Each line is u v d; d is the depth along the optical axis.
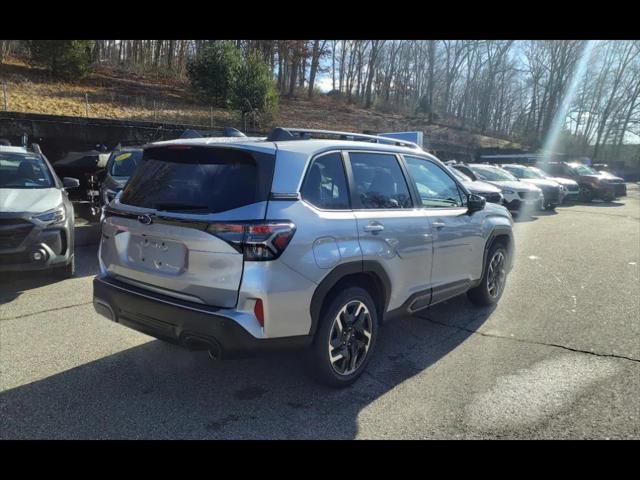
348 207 3.59
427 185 4.54
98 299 3.65
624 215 16.28
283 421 3.24
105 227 3.73
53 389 3.60
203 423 3.20
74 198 12.27
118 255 3.60
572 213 16.77
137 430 3.11
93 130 14.96
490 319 5.29
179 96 25.83
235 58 23.55
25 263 5.76
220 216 3.04
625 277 7.18
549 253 9.05
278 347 3.16
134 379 3.78
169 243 3.26
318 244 3.25
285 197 3.15
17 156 7.08
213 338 3.01
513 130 61.41
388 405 3.45
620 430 3.15
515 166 18.97
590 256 8.77
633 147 62.47
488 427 3.19
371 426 3.20
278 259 3.02
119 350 4.30
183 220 3.13
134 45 35.81
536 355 4.33
